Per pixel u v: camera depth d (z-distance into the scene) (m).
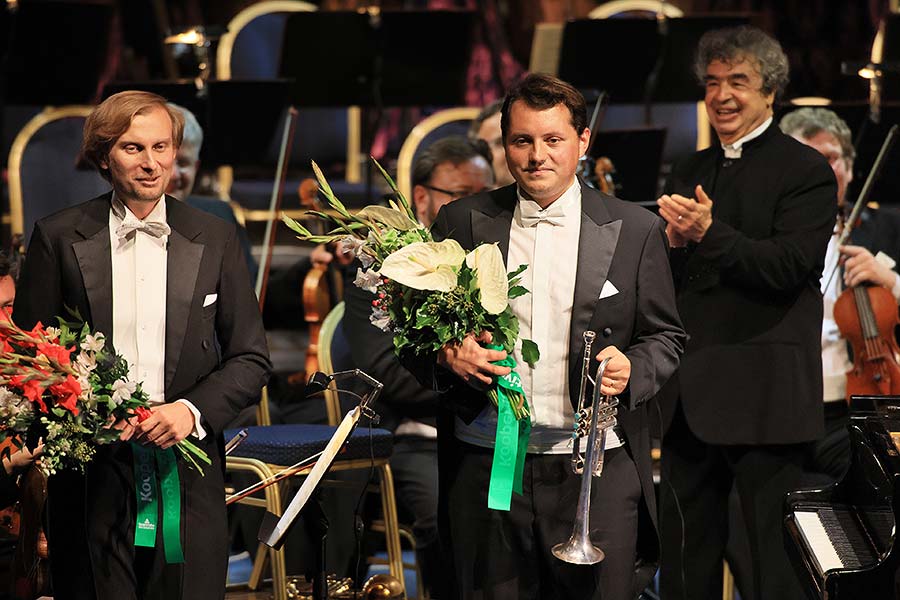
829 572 8.48
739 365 11.82
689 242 12.05
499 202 9.59
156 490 9.16
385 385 13.34
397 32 18.81
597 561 8.70
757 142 12.14
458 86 19.23
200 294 9.23
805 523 10.12
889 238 16.17
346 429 9.39
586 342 8.91
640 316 9.38
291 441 12.70
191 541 9.28
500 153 15.51
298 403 16.62
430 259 8.82
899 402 10.60
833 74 25.05
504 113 9.24
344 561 13.91
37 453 9.62
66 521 9.19
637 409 9.52
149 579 9.32
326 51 18.77
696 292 11.97
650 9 21.75
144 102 9.02
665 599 12.35
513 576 9.48
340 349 14.13
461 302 8.76
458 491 9.56
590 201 9.46
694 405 11.90
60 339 8.58
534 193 9.20
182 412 8.91
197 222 9.41
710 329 11.90
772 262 11.42
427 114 24.41
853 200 16.33
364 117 24.09
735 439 11.77
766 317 11.80
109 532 9.12
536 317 9.29
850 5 25.05
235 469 12.73
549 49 19.27
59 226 9.13
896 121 15.92
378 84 19.06
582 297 9.20
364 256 9.20
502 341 8.87
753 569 12.07
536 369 9.28
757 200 11.97
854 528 9.98
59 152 18.39
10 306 10.74
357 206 20.48
